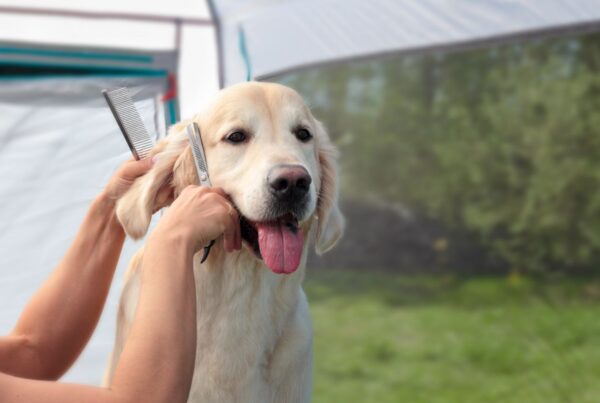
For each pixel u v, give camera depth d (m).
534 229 10.39
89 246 1.86
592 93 10.12
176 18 3.56
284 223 1.90
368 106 11.67
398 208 11.24
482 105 10.71
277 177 1.84
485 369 7.18
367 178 11.43
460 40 3.11
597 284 9.92
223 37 3.56
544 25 2.93
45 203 3.38
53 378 1.72
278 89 2.10
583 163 10.07
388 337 8.12
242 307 2.01
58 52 3.53
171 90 3.56
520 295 9.65
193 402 2.02
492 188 10.64
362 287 10.14
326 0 3.34
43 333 1.72
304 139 2.10
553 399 6.40
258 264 2.00
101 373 3.18
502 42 3.03
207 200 1.34
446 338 8.10
